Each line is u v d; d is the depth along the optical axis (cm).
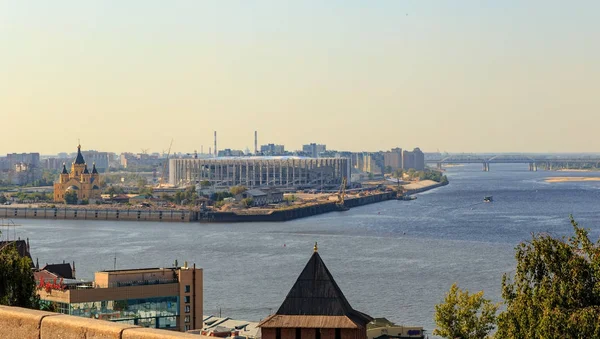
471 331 11738
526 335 7900
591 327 7369
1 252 8875
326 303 7331
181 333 2995
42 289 18538
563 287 7838
